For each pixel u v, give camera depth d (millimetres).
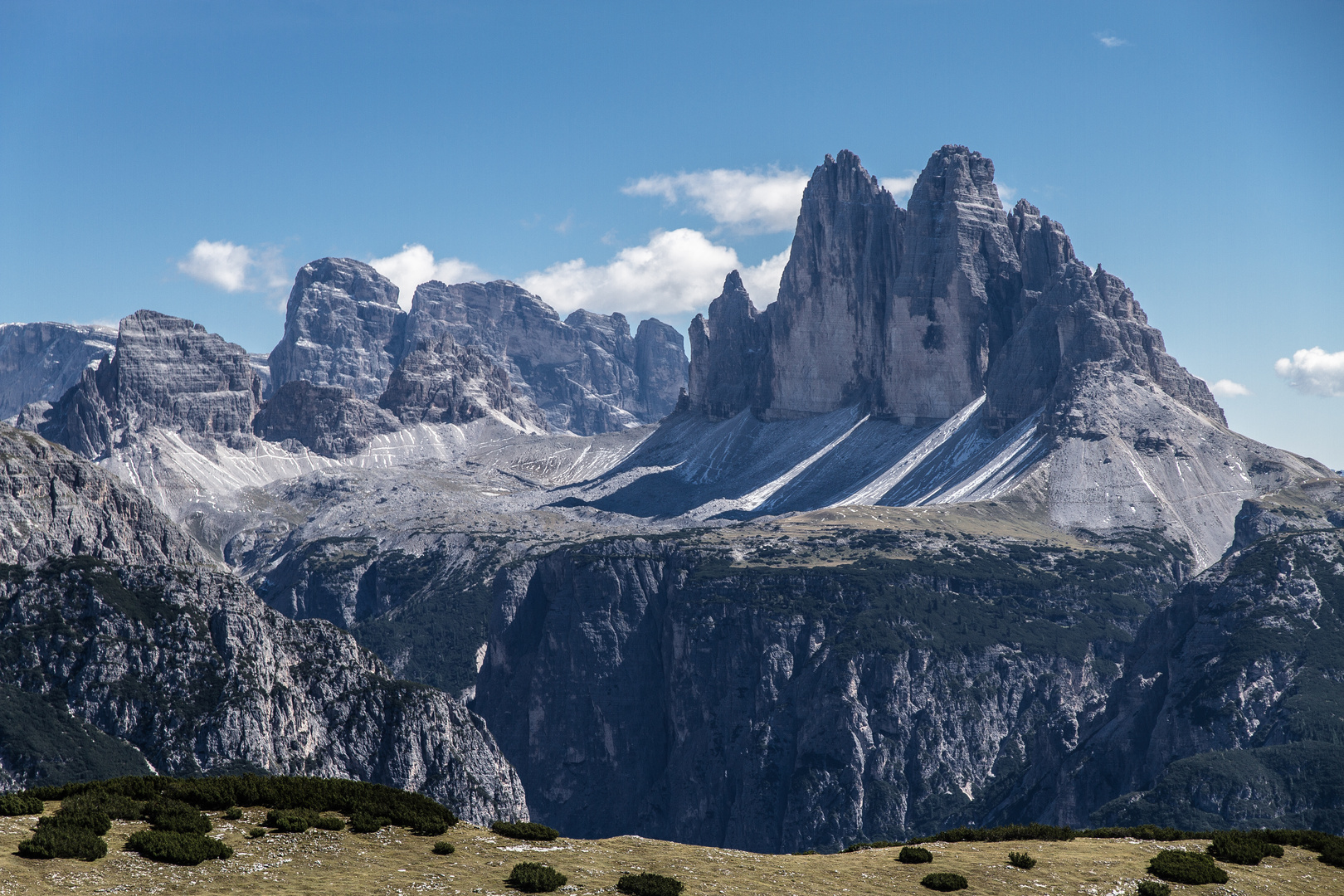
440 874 99312
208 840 100125
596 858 106688
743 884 102625
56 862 94750
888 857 114562
